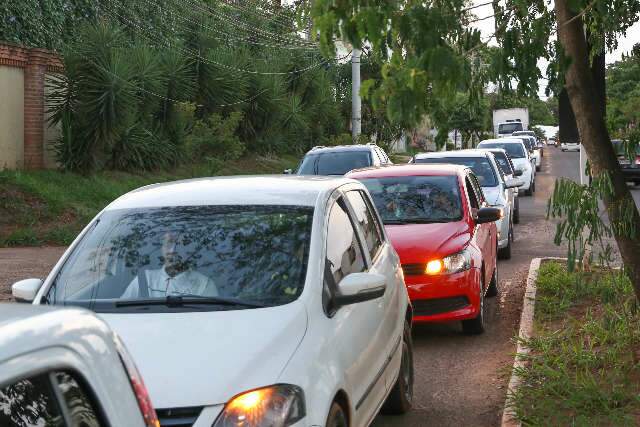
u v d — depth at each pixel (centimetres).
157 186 625
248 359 431
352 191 660
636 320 853
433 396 738
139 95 2712
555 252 1623
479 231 1025
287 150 3972
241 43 4244
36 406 206
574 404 657
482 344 913
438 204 1020
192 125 3138
